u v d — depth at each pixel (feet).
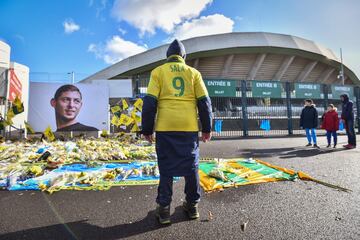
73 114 37.17
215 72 153.69
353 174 12.75
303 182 11.29
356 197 9.12
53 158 16.79
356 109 56.49
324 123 25.81
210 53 139.64
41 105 35.94
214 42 141.28
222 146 27.58
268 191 9.95
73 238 6.18
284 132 53.47
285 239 6.05
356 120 58.03
